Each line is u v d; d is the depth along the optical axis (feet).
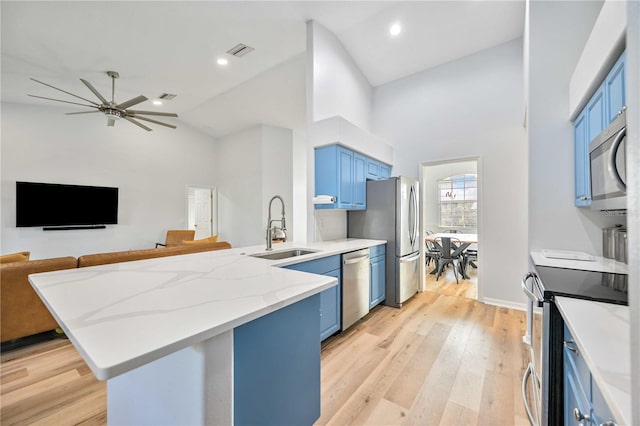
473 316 9.95
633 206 1.31
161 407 3.00
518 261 10.82
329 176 9.73
